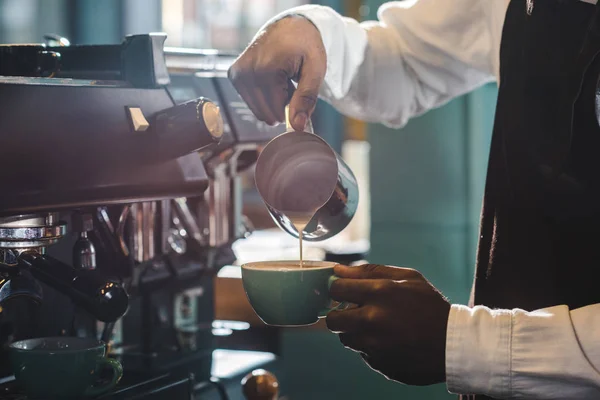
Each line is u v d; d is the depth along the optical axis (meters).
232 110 1.45
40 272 1.02
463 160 2.59
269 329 1.92
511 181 1.21
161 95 1.12
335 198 1.12
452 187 2.61
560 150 1.16
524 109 1.21
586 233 1.14
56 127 0.96
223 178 1.55
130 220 1.26
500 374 0.92
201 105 1.04
